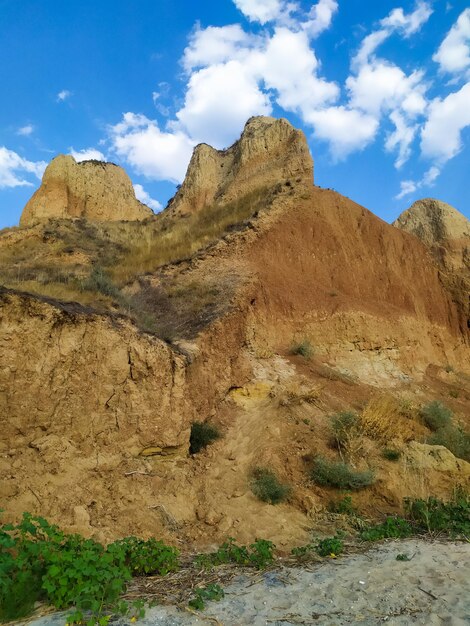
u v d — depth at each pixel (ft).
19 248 71.82
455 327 75.51
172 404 30.73
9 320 24.39
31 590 15.03
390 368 56.90
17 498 21.38
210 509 26.50
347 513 28.60
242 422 36.73
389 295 67.92
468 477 32.76
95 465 25.59
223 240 56.85
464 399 57.31
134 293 50.03
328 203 68.54
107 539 21.26
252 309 48.21
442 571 19.54
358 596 17.03
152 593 16.87
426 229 85.35
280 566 20.42
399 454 34.19
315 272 60.90
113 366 28.27
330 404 40.83
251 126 96.02
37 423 24.35
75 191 94.89
